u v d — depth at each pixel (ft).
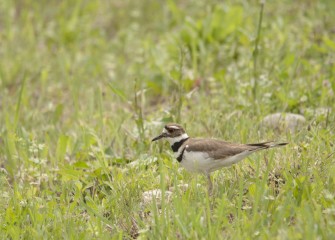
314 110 44.60
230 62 56.95
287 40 56.39
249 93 48.91
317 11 61.36
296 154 37.68
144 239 31.86
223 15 58.65
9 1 72.13
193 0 67.62
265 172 33.94
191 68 57.67
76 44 66.95
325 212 31.07
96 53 64.90
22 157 43.68
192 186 35.09
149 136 44.80
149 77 56.18
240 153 34.55
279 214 30.45
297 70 52.01
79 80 58.54
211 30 58.39
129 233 34.01
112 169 40.04
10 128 47.16
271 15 62.85
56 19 72.23
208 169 35.60
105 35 69.15
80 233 32.96
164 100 54.19
